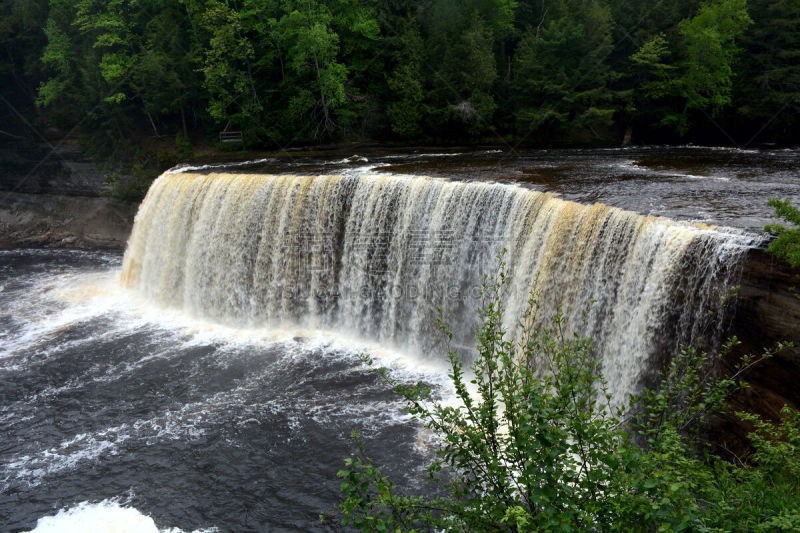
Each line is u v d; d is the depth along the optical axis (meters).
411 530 9.15
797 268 14.34
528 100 52.50
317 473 18.56
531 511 8.87
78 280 37.66
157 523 16.91
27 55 57.69
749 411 15.42
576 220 21.11
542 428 8.16
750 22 46.66
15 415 22.23
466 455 9.35
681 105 51.41
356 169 35.09
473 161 38.66
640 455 8.29
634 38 50.41
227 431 20.81
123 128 52.25
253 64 50.53
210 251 31.61
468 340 25.38
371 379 24.17
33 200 51.59
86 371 25.36
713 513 8.59
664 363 17.44
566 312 21.03
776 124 48.25
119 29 52.12
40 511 17.52
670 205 21.73
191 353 26.91
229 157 47.19
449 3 52.03
